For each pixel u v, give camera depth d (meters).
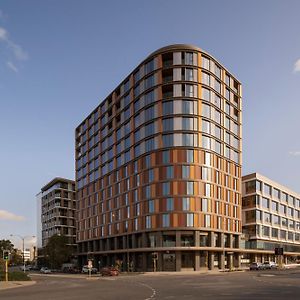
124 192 98.00
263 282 38.44
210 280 44.44
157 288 33.72
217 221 87.94
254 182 110.31
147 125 89.56
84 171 126.06
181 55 87.00
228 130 96.62
